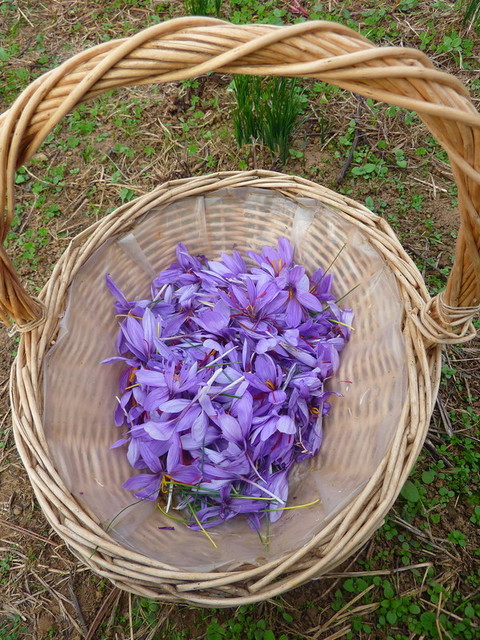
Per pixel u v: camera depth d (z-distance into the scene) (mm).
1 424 651
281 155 794
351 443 507
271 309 569
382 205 765
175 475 487
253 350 561
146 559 398
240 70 349
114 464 524
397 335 487
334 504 447
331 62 325
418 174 799
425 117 333
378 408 493
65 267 514
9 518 592
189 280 600
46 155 845
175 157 833
